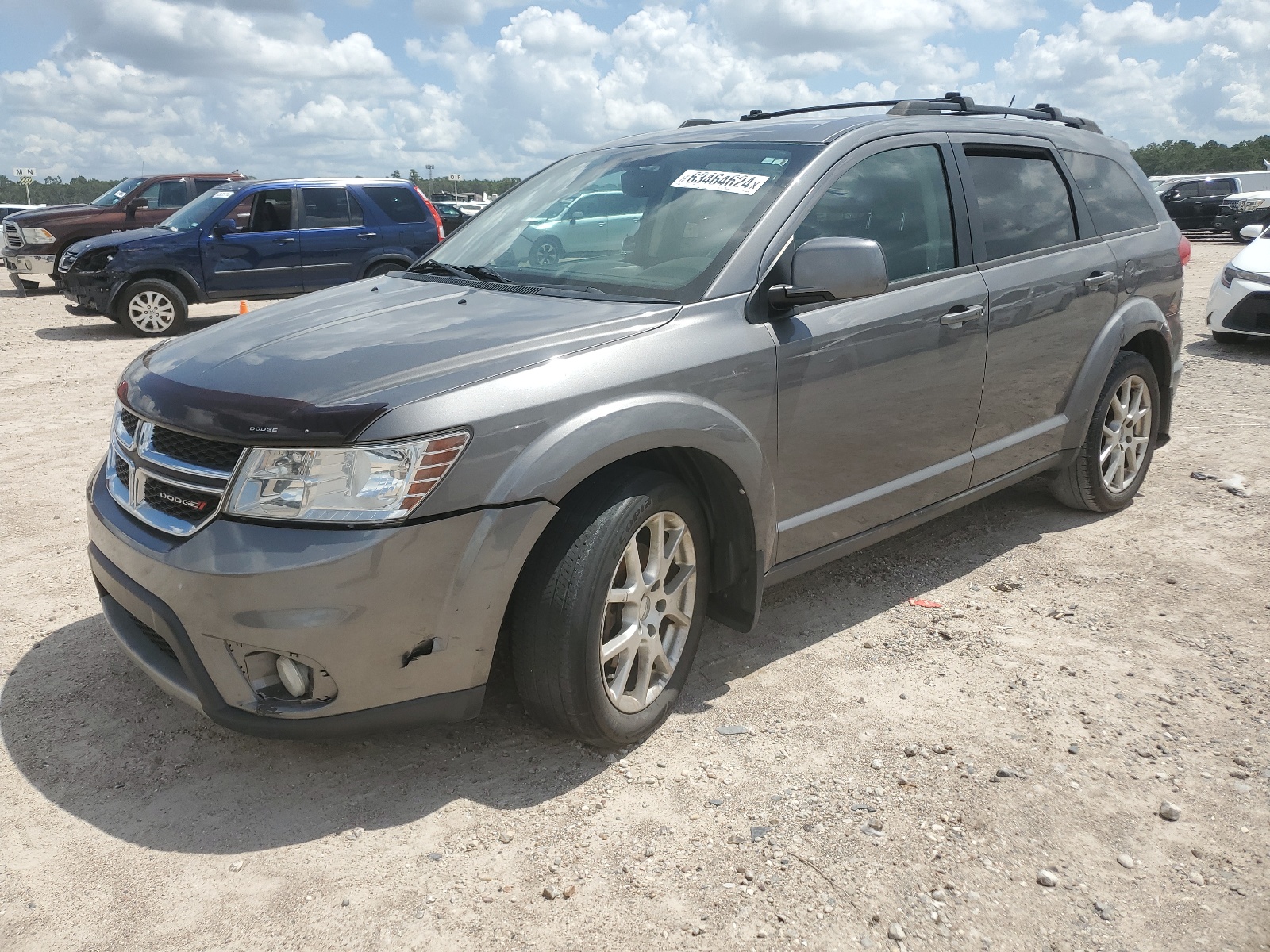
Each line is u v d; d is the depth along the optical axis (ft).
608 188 11.91
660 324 9.43
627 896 7.50
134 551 8.33
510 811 8.55
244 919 7.31
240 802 8.72
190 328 41.55
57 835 8.29
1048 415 14.15
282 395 8.05
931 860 7.87
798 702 10.34
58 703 10.34
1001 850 7.98
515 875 7.75
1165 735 9.66
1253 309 28.63
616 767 9.18
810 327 10.39
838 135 11.39
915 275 11.69
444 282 11.31
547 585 8.49
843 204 11.07
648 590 9.29
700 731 9.79
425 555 7.83
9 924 7.27
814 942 7.03
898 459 11.73
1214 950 6.98
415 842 8.17
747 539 10.09
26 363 31.12
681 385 9.20
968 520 15.81
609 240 11.13
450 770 9.16
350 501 7.68
